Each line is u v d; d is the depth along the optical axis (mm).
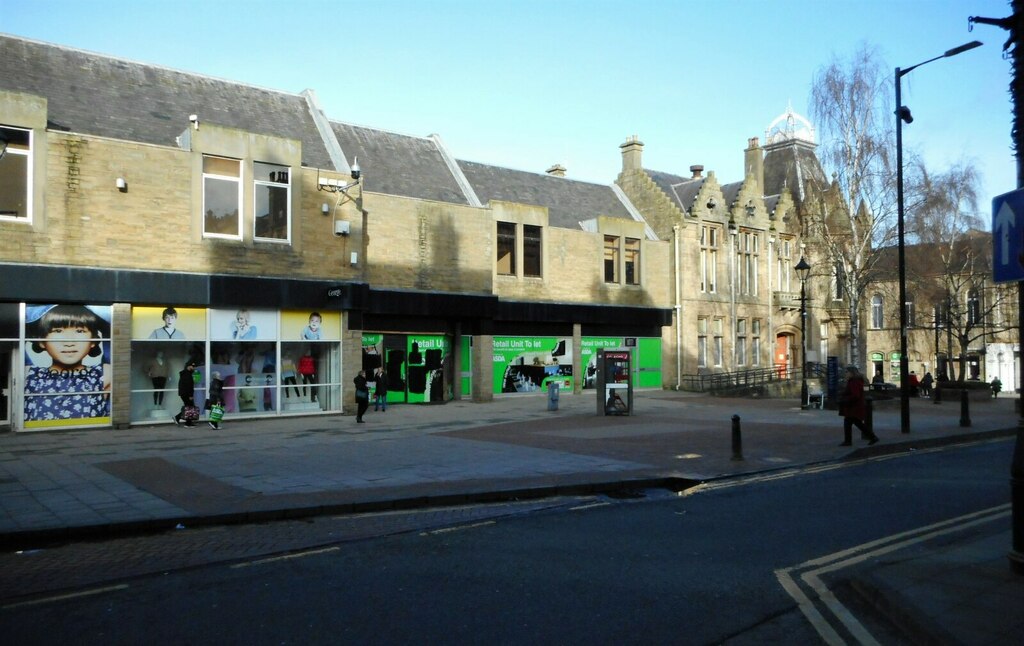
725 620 5543
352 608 5824
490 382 28234
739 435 14070
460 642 5109
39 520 8766
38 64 20656
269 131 23859
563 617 5602
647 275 34375
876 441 16328
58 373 18438
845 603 5934
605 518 9336
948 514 9297
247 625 5465
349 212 23125
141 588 6410
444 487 11102
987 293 37406
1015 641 4738
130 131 20562
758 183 40875
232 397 21047
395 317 26469
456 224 27078
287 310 22000
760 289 39156
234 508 9516
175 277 19766
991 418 23484
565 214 33094
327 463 13430
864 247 31594
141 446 15773
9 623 5562
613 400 22938
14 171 17828
